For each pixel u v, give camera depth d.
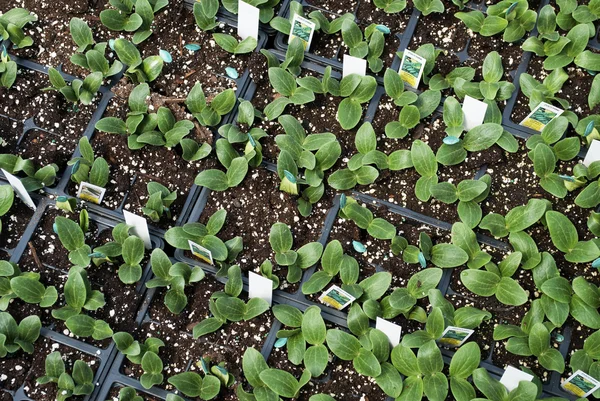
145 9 1.04
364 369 0.88
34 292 0.91
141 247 0.92
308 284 0.92
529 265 0.93
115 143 0.99
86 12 1.07
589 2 1.06
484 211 0.97
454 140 0.96
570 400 0.89
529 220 0.94
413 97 1.00
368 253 0.95
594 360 0.90
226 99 1.00
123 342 0.89
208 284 0.94
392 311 0.91
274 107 1.00
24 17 1.04
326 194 0.98
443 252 0.93
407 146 1.00
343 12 1.07
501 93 1.01
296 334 0.91
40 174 0.96
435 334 0.89
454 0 1.06
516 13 1.05
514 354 0.91
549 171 0.97
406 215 0.97
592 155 0.98
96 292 0.91
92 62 1.01
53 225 0.94
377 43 1.03
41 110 1.00
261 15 1.06
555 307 0.91
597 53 1.04
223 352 0.91
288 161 0.96
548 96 1.01
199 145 0.99
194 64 1.04
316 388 0.89
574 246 0.94
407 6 1.07
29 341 0.89
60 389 0.87
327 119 1.02
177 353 0.91
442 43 1.05
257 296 0.92
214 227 0.94
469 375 0.88
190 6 1.07
